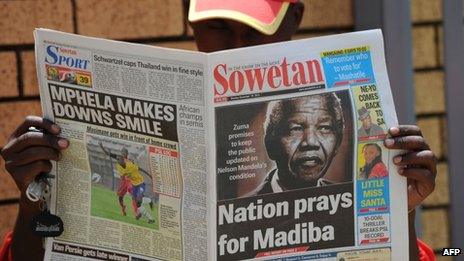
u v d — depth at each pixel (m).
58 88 5.41
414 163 5.38
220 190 5.22
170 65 5.19
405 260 5.42
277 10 6.04
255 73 5.20
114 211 5.51
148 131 5.32
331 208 5.35
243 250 5.29
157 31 8.82
